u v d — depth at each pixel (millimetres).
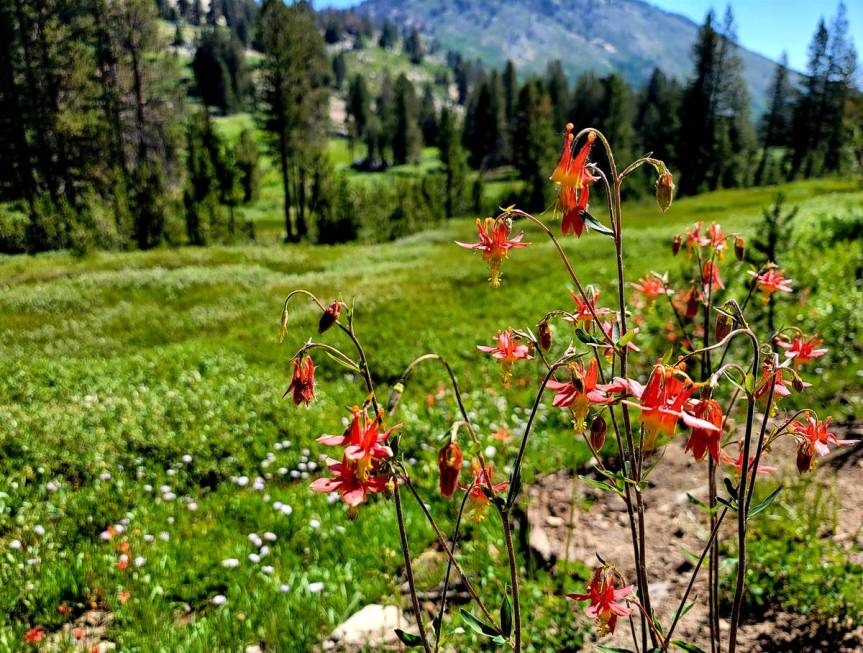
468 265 18859
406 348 10594
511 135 97562
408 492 5957
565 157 2305
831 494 4441
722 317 2840
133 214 34094
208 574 4918
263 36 43000
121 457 6691
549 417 7445
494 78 105438
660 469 5887
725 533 4621
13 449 6742
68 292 17406
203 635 4180
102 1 44000
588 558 4797
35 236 31500
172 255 25016
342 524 5527
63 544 5266
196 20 192125
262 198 74688
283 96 42781
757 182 73438
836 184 45969
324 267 24188
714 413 1880
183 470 6574
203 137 50156
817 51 65625
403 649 3977
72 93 42188
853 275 10219
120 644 4188
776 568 3998
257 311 14844
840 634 3574
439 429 7289
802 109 67375
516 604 2391
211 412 7742
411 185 48156
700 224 3385
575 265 16547
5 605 4422
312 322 12898
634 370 7797
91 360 10953
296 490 6211
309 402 2672
